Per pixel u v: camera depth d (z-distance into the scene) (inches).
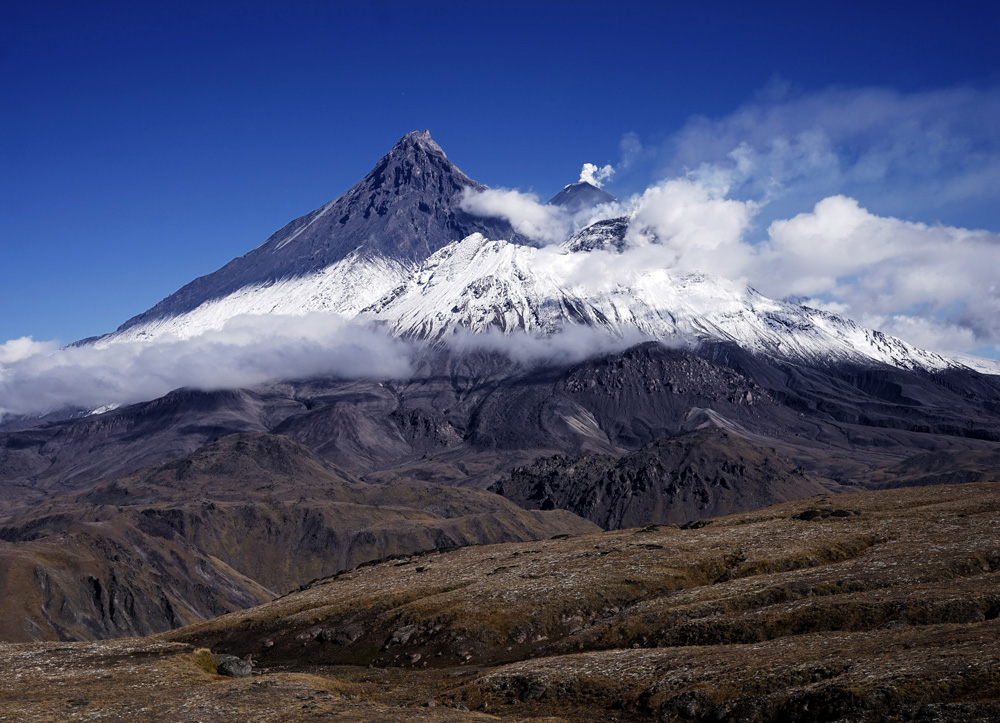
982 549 3996.1
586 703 2908.5
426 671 3922.2
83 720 2593.5
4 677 3083.2
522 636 4180.6
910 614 3154.5
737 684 2650.1
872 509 5802.2
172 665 3235.7
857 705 2305.6
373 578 6195.9
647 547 5221.5
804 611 3353.8
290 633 4916.3
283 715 2645.2
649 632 3644.2
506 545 6973.4
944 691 2263.8
